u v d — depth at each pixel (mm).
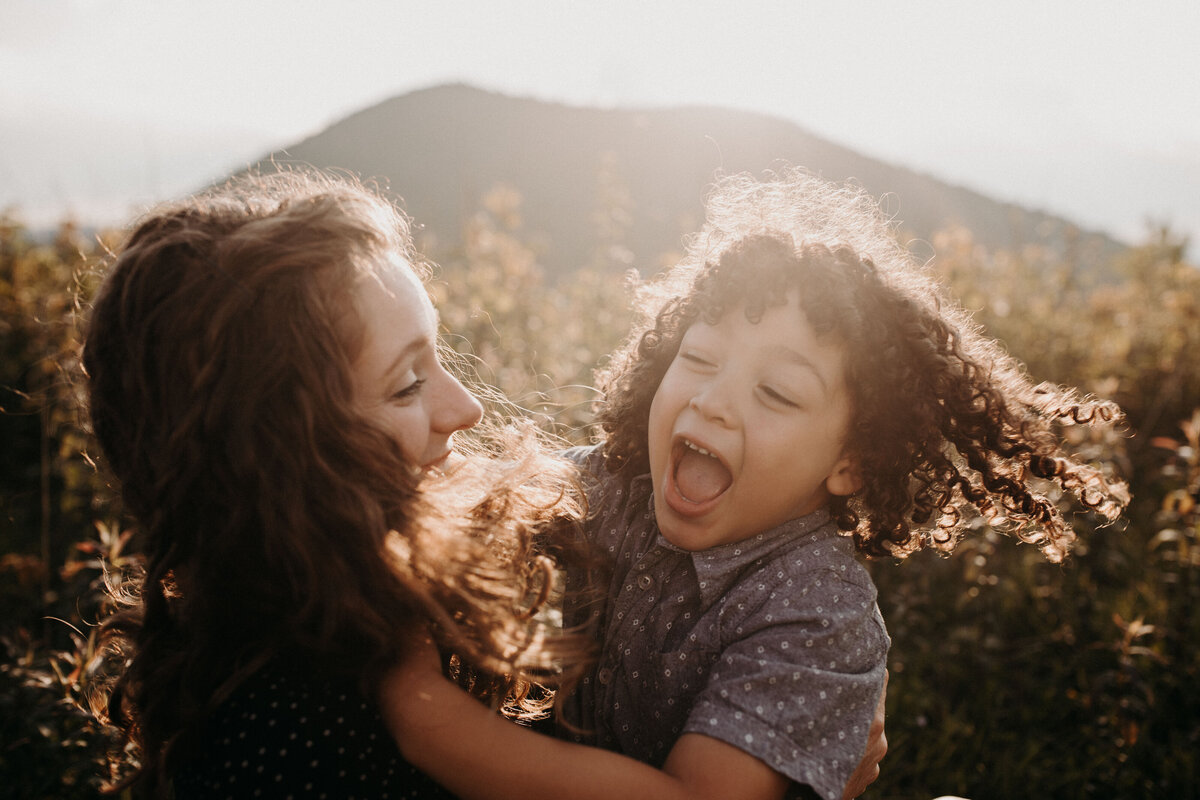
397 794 880
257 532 859
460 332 4461
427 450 1004
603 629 1172
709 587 1035
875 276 1046
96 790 1771
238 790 843
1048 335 5906
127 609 1144
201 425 852
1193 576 2869
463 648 901
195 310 848
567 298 6711
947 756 2303
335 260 881
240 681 857
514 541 1077
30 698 1898
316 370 852
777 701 916
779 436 951
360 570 858
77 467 2980
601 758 864
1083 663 2699
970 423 1102
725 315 1004
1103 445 3180
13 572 2809
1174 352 5289
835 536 1080
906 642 2758
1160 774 2305
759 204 1223
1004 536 3162
